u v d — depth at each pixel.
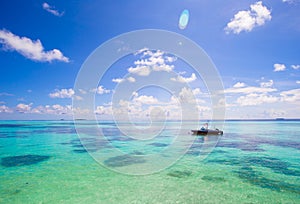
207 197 6.89
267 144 19.09
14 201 6.59
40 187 7.75
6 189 7.56
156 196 6.98
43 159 12.47
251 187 7.77
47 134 28.50
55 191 7.38
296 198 6.79
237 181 8.44
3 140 21.95
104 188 7.68
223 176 9.12
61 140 22.00
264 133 31.53
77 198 6.82
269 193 7.21
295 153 14.52
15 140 21.84
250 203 6.43
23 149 16.17
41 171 9.79
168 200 6.66
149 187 7.82
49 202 6.52
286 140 22.09
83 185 8.01
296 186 7.85
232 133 31.31
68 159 12.50
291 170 10.04
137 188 7.72
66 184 8.09
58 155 13.77
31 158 12.78
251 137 25.20
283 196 6.95
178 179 8.73
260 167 10.66
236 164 11.27
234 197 6.86
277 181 8.42
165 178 8.85
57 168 10.35
